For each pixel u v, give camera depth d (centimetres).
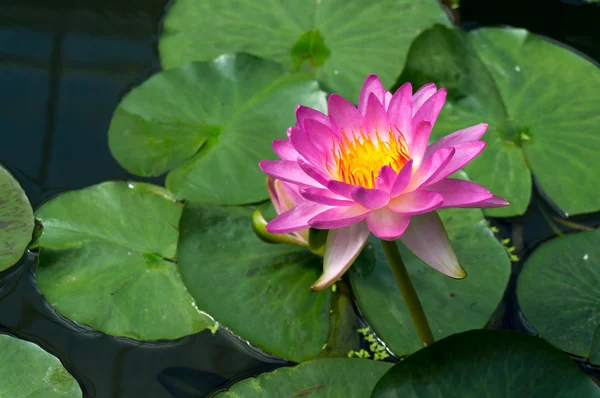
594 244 168
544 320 164
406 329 163
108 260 168
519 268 168
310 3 187
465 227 169
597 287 165
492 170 173
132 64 184
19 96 181
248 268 167
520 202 171
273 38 184
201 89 179
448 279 166
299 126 158
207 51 183
